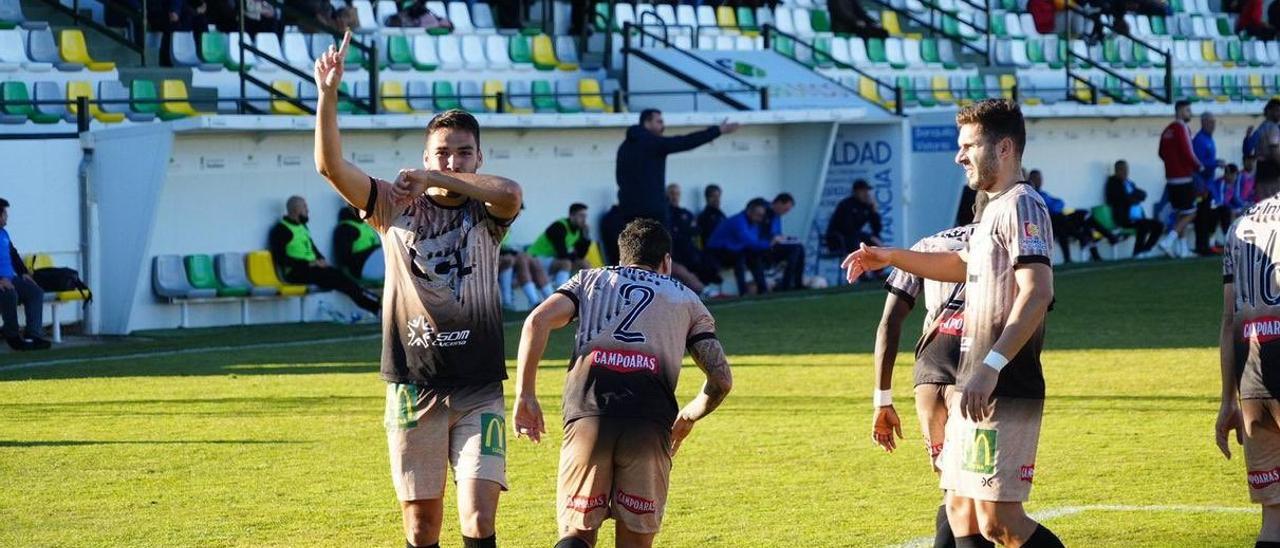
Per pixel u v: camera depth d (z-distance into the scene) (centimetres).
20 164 1745
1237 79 3803
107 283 1817
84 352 1623
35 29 2116
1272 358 664
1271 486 675
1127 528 805
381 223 620
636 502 614
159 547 779
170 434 1106
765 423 1151
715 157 2367
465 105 2422
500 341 629
